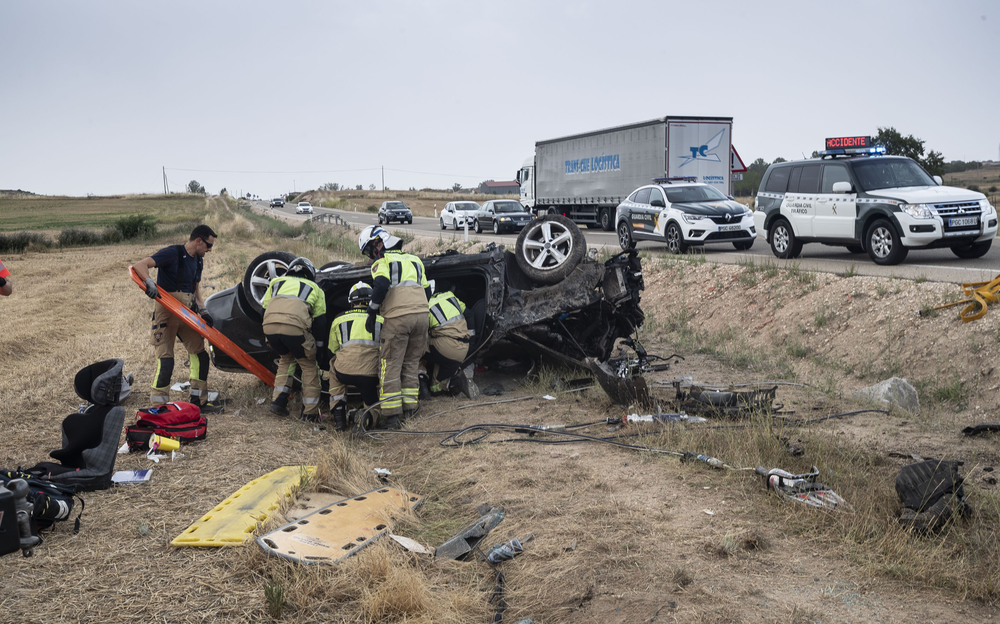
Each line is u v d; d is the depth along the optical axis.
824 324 9.38
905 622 3.05
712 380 8.23
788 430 5.78
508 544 3.96
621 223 19.03
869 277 9.80
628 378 6.64
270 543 3.92
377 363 6.54
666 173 23.67
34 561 3.76
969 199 11.41
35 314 13.78
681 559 3.69
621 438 5.79
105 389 4.95
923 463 4.11
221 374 8.75
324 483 4.98
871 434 5.80
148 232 41.62
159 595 3.44
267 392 7.77
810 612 3.14
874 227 11.92
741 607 3.20
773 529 4.00
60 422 6.56
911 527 3.79
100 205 109.19
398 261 6.48
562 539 4.00
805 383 7.99
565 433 6.04
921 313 8.32
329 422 6.72
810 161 13.50
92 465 4.85
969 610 3.14
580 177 29.50
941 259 12.30
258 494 4.70
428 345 7.13
